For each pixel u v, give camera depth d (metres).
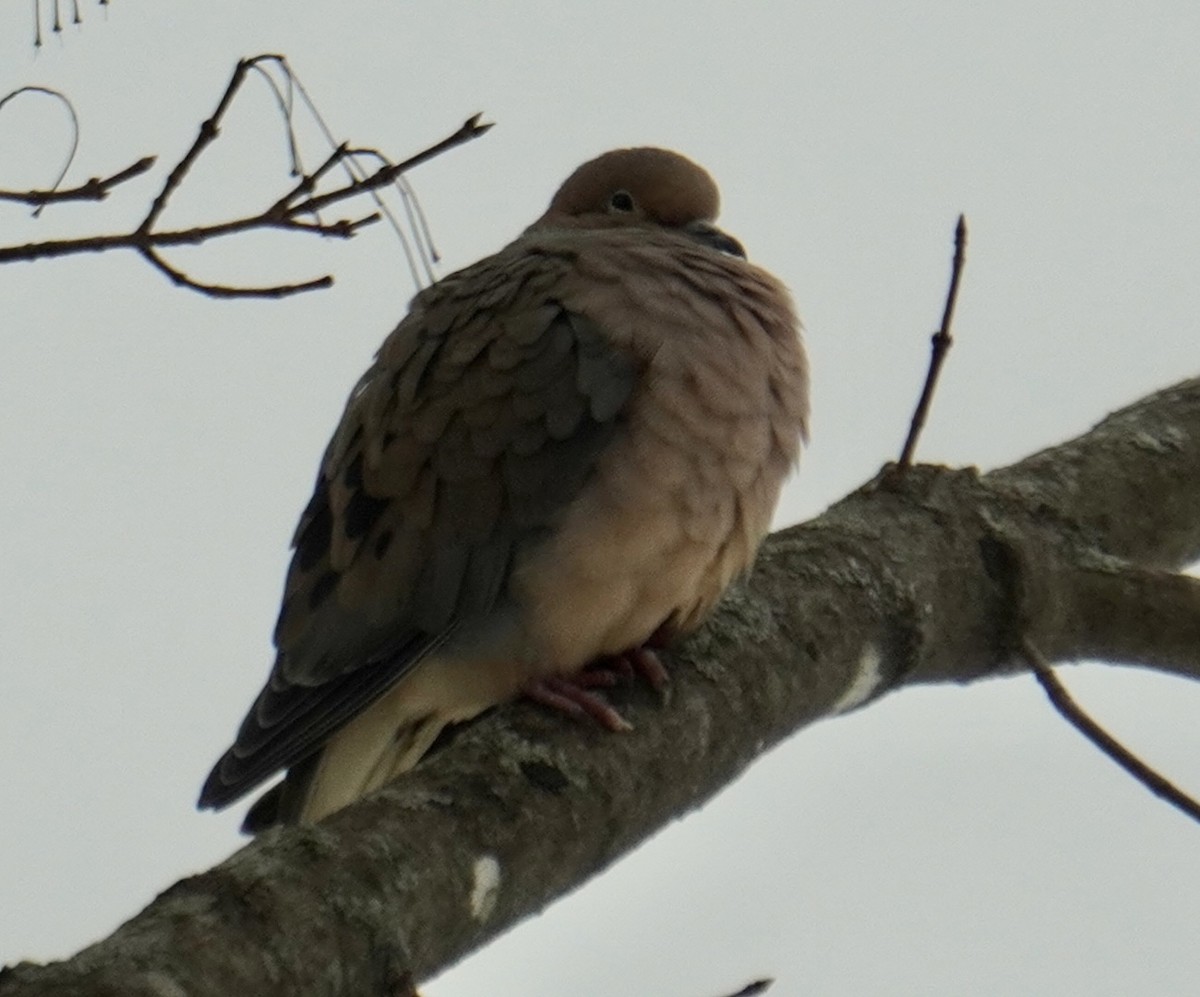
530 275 9.83
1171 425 10.15
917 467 9.40
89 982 5.44
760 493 9.30
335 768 9.66
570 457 9.20
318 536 9.91
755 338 9.52
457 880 6.74
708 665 8.16
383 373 10.00
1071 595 9.09
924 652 8.77
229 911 5.98
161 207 6.80
